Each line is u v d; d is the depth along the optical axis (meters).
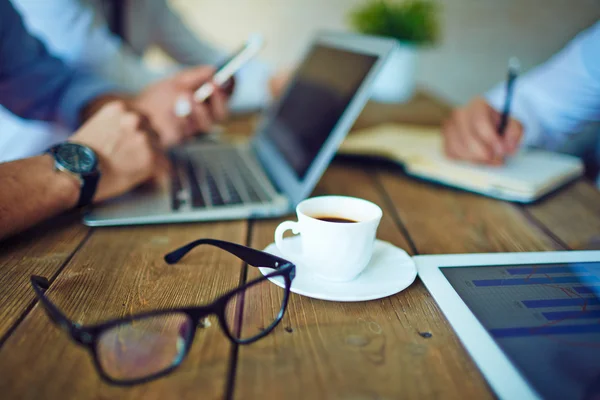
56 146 0.74
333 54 0.99
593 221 0.80
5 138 1.34
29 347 0.44
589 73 1.17
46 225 0.73
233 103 1.47
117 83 1.41
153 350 0.44
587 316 0.50
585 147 1.61
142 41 1.69
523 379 0.41
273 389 0.40
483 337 0.46
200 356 0.43
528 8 3.03
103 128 0.80
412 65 1.62
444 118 1.43
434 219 0.80
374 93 1.64
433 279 0.57
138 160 0.80
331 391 0.40
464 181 0.93
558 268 0.61
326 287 0.53
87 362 0.43
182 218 0.75
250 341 0.45
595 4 3.02
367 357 0.44
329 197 0.59
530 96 1.25
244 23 3.07
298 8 3.05
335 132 0.78
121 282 0.57
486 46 3.10
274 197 0.81
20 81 1.13
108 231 0.71
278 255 0.59
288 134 1.00
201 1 3.03
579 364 0.42
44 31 1.38
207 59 1.77
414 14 1.58
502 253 0.66
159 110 1.09
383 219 0.79
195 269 0.60
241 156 1.09
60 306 0.51
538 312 0.50
